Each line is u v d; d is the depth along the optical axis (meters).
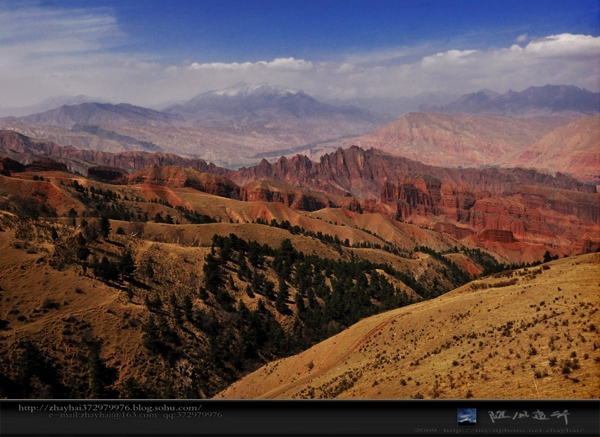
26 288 94.44
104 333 90.31
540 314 48.03
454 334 54.47
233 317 111.94
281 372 78.75
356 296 139.25
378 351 64.06
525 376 32.66
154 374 86.81
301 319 123.81
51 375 77.50
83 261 109.19
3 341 80.94
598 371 29.33
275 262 151.25
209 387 91.06
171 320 100.31
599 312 41.41
